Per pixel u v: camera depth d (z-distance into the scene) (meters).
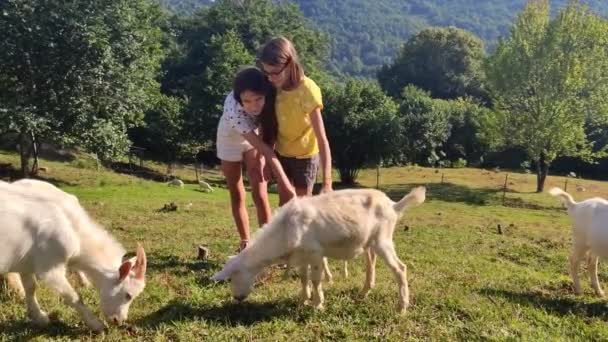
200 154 53.47
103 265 5.85
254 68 6.89
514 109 44.88
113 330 5.80
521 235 17.62
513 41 45.69
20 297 6.50
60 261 5.62
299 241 6.11
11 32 28.02
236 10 65.19
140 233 12.34
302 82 6.93
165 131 44.31
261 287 7.31
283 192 6.89
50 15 28.36
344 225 6.24
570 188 45.94
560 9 44.72
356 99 45.03
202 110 45.22
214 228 13.64
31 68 28.72
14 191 5.53
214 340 5.63
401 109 57.66
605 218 8.15
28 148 32.16
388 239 6.62
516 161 63.62
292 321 6.19
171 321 6.05
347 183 46.19
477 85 85.88
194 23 66.56
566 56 43.03
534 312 7.16
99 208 17.50
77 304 5.71
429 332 6.14
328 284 7.57
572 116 43.25
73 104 29.62
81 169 36.31
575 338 6.38
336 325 6.12
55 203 5.68
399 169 54.50
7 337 5.51
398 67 89.81
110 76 30.61
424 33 89.19
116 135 31.81
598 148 58.31
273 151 7.02
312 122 6.96
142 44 33.47
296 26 65.81
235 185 8.27
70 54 29.03
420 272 9.10
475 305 7.07
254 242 6.29
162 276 7.75
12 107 28.20
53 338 5.58
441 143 61.84
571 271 8.69
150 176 41.00
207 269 8.38
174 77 61.03
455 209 30.98
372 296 7.07
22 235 5.42
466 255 11.88
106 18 30.22
